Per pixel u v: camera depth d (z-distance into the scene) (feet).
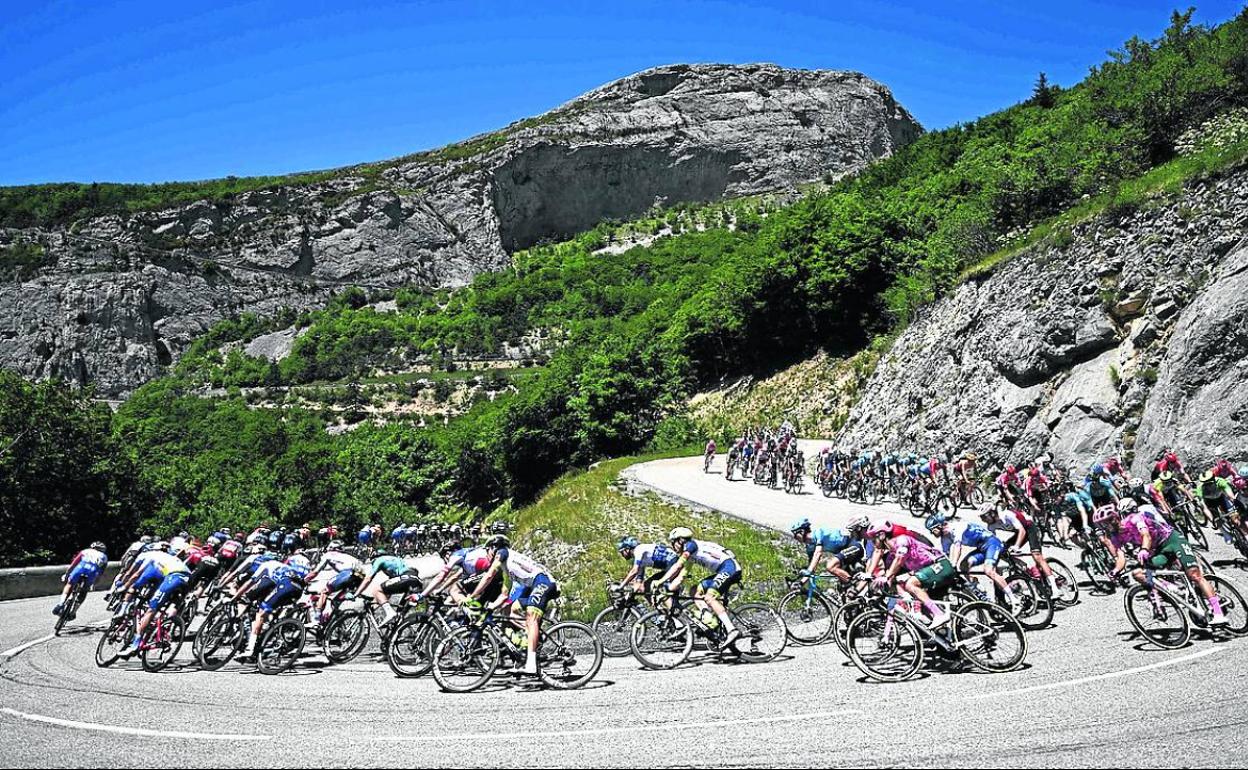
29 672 32.04
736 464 101.76
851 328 160.15
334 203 565.12
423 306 479.41
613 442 149.28
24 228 499.92
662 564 32.09
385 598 34.40
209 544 42.98
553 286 452.76
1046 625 32.40
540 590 27.55
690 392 190.39
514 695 26.23
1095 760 17.31
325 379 363.35
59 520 99.14
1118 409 71.36
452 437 188.44
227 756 19.85
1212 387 61.77
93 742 21.18
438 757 19.40
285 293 507.30
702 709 23.26
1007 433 82.58
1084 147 115.65
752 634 31.71
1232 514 39.70
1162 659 25.76
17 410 98.12
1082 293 79.92
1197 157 81.20
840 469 81.82
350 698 26.35
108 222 515.91
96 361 411.34
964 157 214.07
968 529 30.78
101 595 63.67
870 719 21.26
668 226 590.96
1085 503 39.11
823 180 650.02
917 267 145.89
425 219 570.87
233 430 259.39
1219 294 64.28
